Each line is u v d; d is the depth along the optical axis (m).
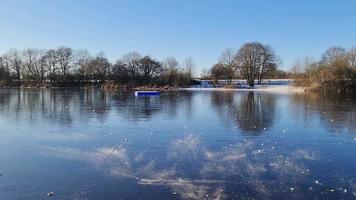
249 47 100.06
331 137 21.39
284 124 26.17
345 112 33.44
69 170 14.62
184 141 20.00
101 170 14.56
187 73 106.56
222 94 65.19
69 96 57.84
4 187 12.77
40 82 111.31
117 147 18.52
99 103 43.34
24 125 25.62
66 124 26.02
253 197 11.73
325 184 12.98
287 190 12.37
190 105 40.72
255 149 18.19
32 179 13.58
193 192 12.14
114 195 11.92
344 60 72.88
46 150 17.95
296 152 17.64
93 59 110.44
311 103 43.56
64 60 111.94
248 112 33.72
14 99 50.25
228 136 21.52
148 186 12.72
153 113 32.62
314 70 77.56
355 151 17.94
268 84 106.06
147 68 103.88
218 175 13.91
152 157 16.52
